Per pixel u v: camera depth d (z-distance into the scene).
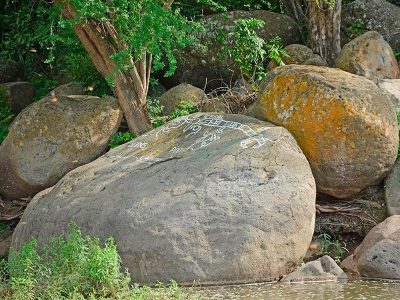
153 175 11.05
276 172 10.78
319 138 11.41
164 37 12.84
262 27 15.77
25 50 17.61
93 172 11.56
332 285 10.04
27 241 11.30
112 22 13.18
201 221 10.42
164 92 15.57
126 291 9.27
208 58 15.42
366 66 14.16
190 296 9.32
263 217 10.45
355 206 12.02
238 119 11.79
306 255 11.47
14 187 13.34
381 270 10.26
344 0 16.84
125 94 13.51
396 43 15.66
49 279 9.28
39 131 13.27
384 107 11.54
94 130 13.32
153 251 10.32
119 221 10.60
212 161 10.97
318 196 12.06
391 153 11.63
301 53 15.05
